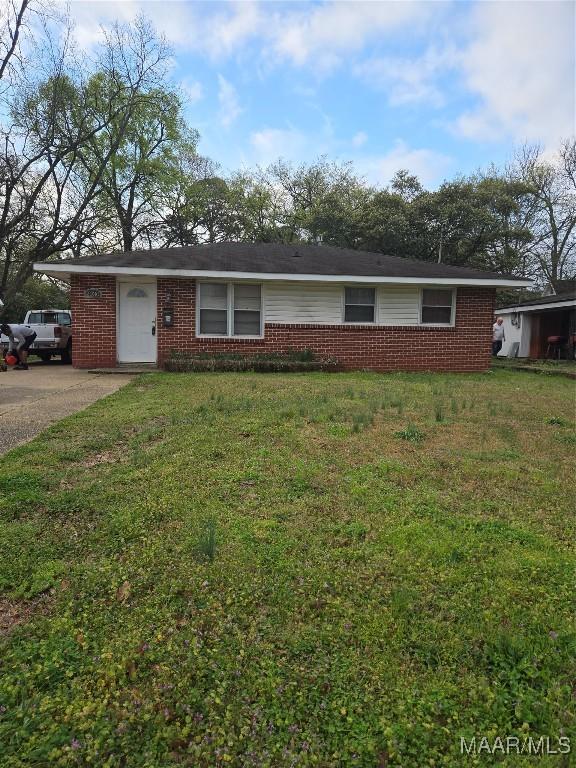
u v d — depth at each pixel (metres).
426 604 2.45
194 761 1.64
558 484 4.11
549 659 2.08
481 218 24.98
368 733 1.75
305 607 2.41
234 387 8.78
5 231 20.08
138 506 3.45
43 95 19.86
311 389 8.70
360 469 4.30
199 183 30.86
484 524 3.31
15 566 2.71
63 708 1.82
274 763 1.64
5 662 2.04
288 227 34.97
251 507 3.48
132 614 2.35
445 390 9.27
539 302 19.34
